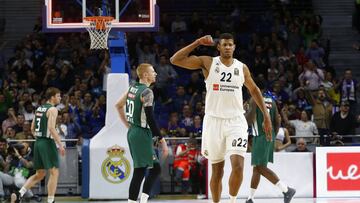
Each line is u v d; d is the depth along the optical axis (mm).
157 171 9430
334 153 13234
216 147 7887
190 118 15531
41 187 13820
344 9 22609
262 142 10500
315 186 13195
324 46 20891
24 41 20047
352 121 15398
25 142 13812
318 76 17875
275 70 18062
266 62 18719
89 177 12953
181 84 18938
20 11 22562
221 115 7836
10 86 17875
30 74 18391
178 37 20422
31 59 19328
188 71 19641
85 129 15688
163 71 18578
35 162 11156
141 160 9062
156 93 17828
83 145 12969
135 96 9109
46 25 13180
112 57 13234
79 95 16234
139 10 13180
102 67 17500
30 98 16672
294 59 18578
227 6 22469
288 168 13195
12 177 13016
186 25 21453
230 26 20609
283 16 21172
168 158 13922
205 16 22406
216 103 7852
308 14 21156
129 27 13125
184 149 13867
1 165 13156
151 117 8938
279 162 13203
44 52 19641
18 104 16984
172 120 15445
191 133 14062
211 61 7875
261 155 10508
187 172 13750
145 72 9211
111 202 12539
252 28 20859
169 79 18578
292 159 13219
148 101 8969
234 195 7801
